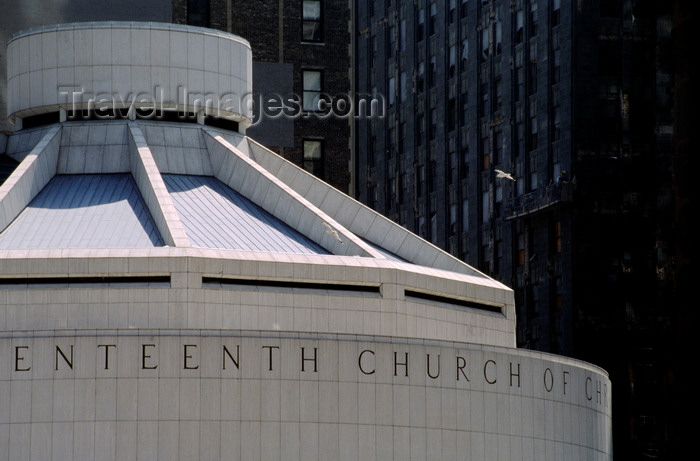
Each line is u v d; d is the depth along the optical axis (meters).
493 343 153.88
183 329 129.00
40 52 165.88
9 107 170.25
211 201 155.88
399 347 134.62
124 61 164.88
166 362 127.81
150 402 127.12
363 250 146.88
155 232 145.62
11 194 148.50
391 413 133.50
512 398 141.25
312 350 131.38
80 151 161.62
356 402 132.12
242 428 128.50
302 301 139.75
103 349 127.38
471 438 137.50
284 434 129.50
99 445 126.38
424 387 135.38
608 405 157.62
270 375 129.75
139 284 136.00
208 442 127.56
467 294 151.75
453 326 149.25
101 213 150.50
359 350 132.88
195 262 136.25
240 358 129.25
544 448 143.38
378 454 132.50
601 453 153.00
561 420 145.75
